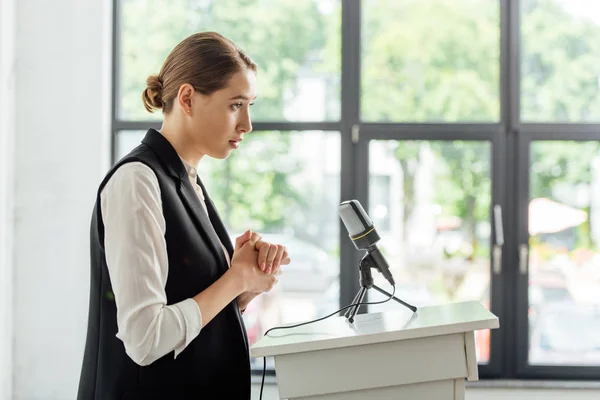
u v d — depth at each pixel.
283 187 4.41
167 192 1.33
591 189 4.35
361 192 4.39
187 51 1.39
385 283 4.38
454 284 4.37
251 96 1.42
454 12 4.39
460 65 4.38
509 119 4.36
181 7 4.44
